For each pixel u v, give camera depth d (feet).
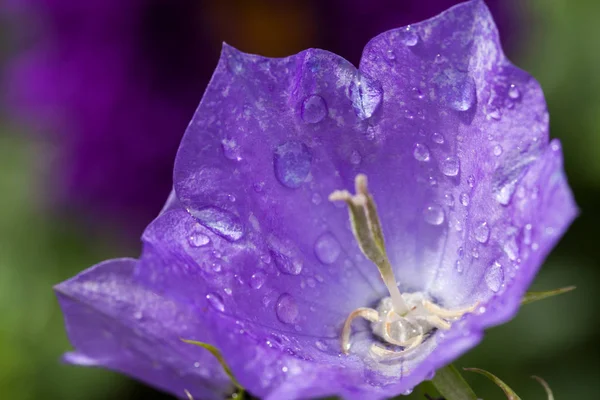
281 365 0.71
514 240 0.70
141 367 0.74
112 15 0.93
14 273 0.96
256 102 0.71
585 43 0.98
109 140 0.93
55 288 0.73
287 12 0.94
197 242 0.71
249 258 0.71
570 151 0.98
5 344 0.95
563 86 0.98
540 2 0.98
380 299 0.74
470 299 0.73
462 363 0.95
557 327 0.95
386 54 0.72
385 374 0.71
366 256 0.72
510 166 0.71
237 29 0.94
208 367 0.74
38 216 0.96
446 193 0.73
